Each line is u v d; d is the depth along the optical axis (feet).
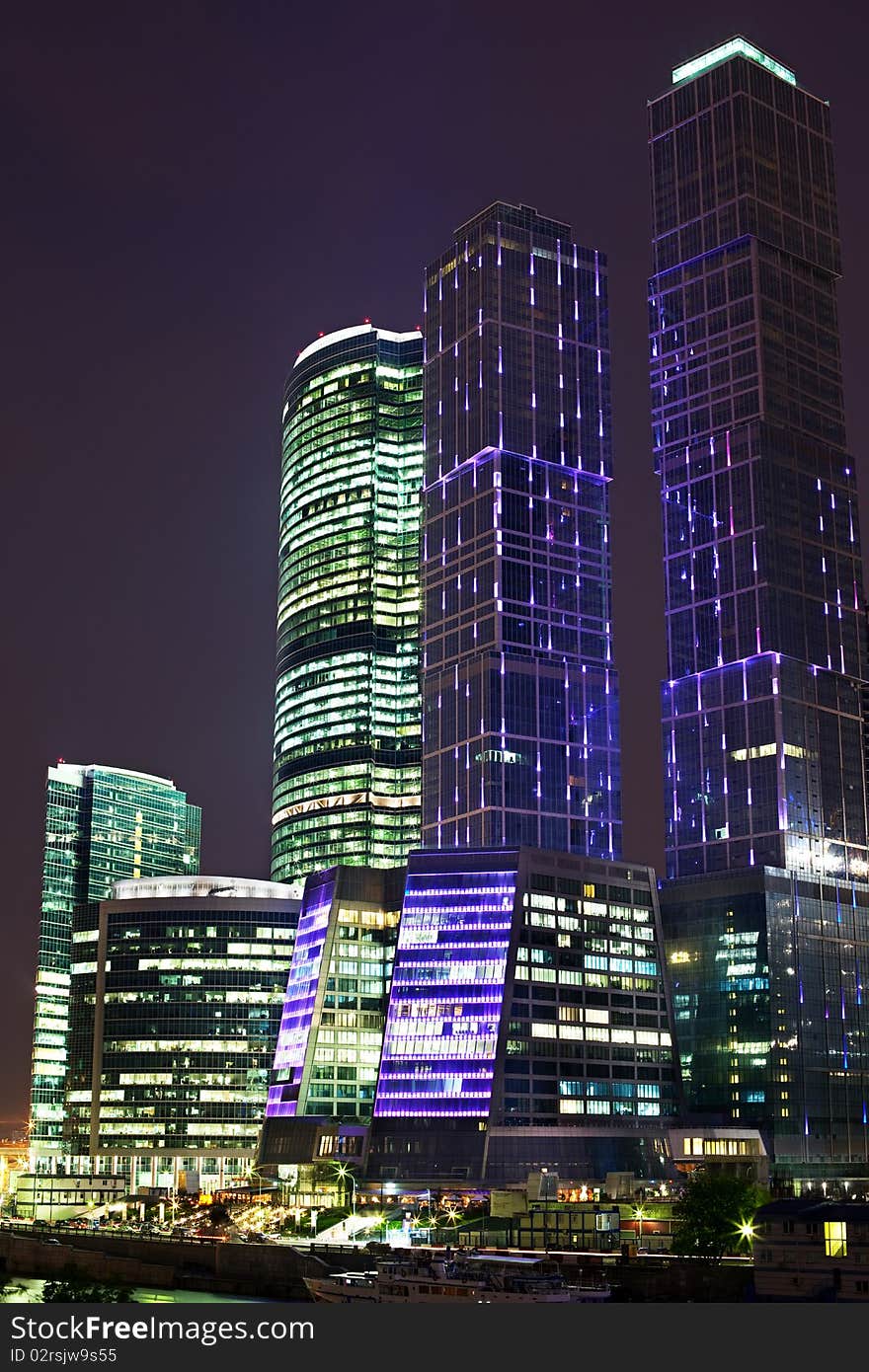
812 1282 565.53
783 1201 596.29
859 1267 556.51
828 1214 570.87
